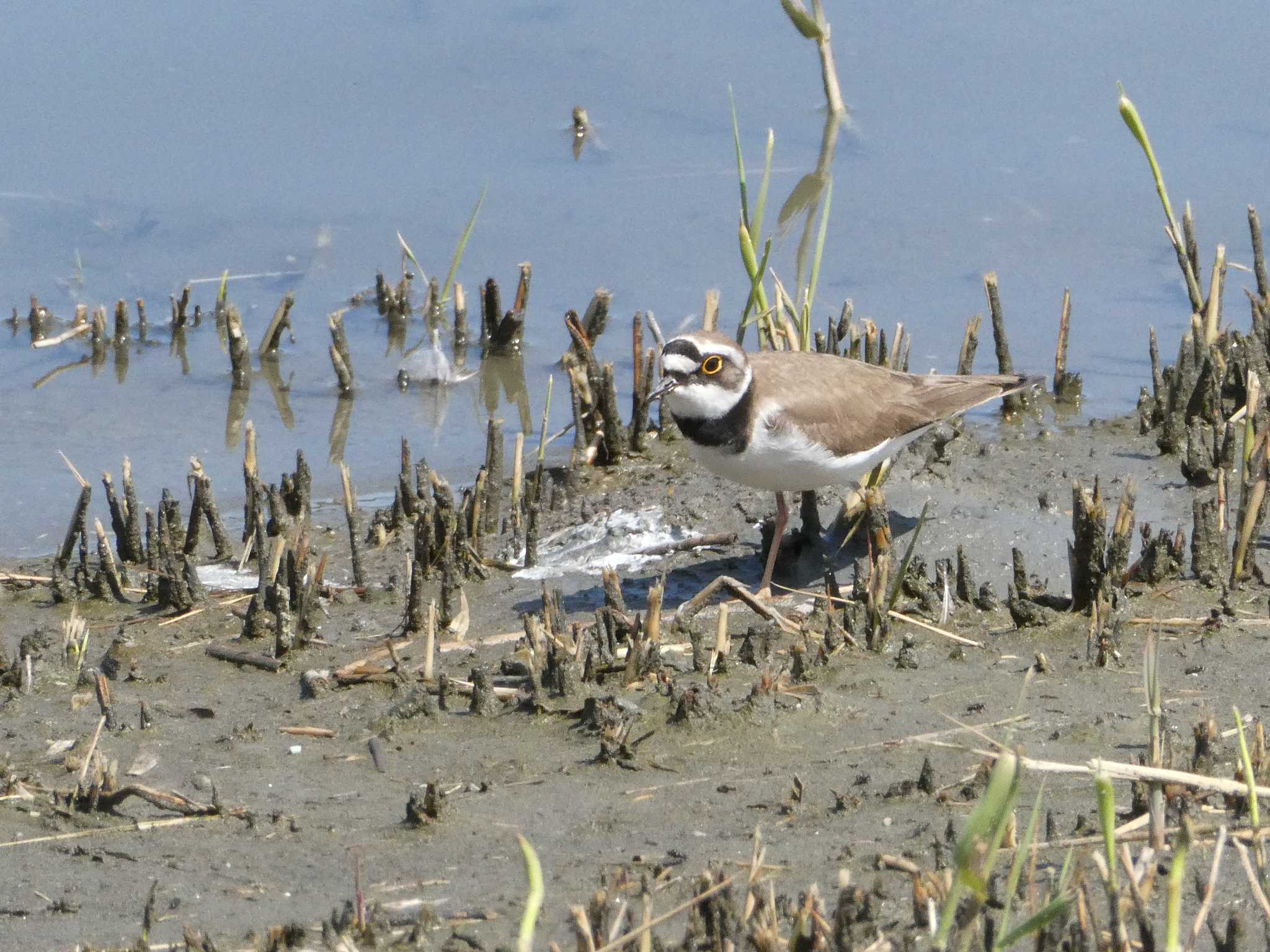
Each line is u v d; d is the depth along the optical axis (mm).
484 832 8953
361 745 10375
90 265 20938
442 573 13828
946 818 8766
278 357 19344
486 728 10562
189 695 11359
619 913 7285
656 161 23188
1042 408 17375
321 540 14977
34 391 18344
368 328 20047
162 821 9180
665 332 18984
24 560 14523
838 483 13328
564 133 24031
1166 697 10695
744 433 12680
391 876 8391
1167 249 20812
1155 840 7371
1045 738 10109
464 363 19297
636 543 14430
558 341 19609
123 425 17609
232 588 13773
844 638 11773
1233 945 6754
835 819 8906
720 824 8938
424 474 15125
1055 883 7578
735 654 11781
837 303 19578
